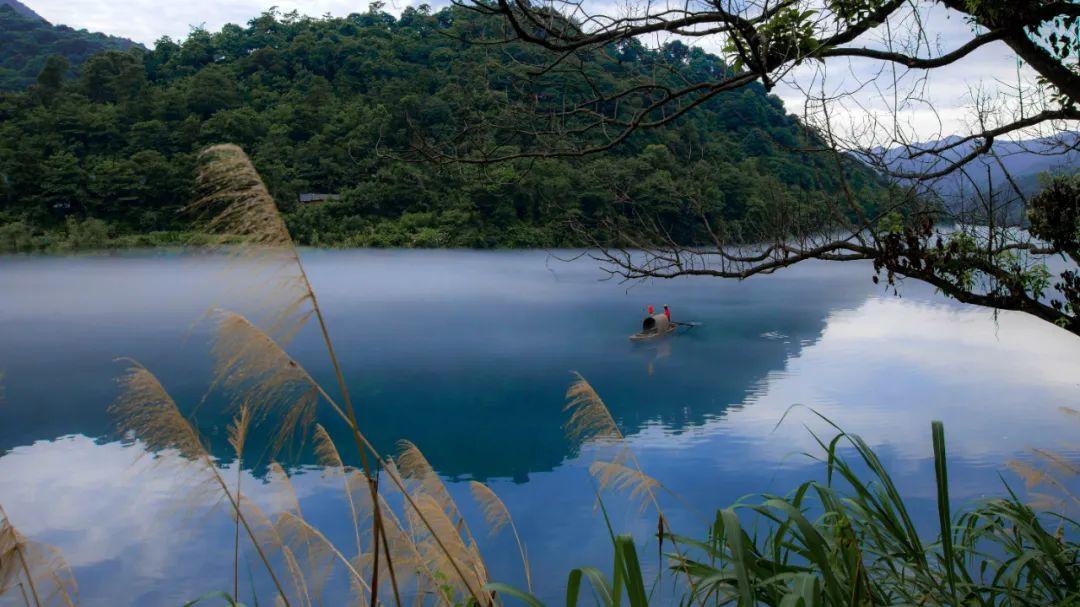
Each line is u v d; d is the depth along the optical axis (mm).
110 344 59438
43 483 25656
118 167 122625
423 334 64938
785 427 32250
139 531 20000
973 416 32250
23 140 127688
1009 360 48219
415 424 34500
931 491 20688
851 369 46219
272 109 138000
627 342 59969
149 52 170375
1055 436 27844
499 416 36500
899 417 32750
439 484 2805
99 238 117438
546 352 55312
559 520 21000
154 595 15773
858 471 24297
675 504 21594
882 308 81688
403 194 115188
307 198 117812
